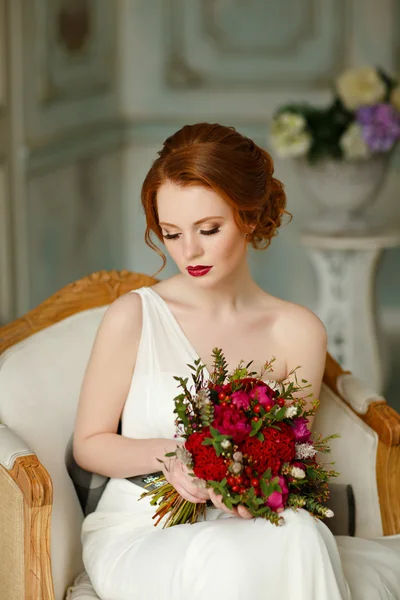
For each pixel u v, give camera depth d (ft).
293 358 8.11
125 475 7.54
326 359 8.94
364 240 15.99
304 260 21.77
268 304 8.21
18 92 15.44
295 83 21.08
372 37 20.81
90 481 7.88
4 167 15.15
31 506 6.70
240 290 8.05
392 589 7.30
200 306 7.94
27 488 6.73
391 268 22.18
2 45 14.82
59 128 17.43
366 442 8.25
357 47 20.89
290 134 15.65
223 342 7.89
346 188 16.16
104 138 20.20
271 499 6.48
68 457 7.93
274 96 21.09
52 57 17.04
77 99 18.45
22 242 15.85
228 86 21.13
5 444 7.18
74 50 18.28
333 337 16.70
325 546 6.56
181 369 7.68
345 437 8.38
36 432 7.83
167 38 20.92
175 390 7.60
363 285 16.43
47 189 17.04
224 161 7.00
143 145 21.49
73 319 8.65
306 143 15.64
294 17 20.85
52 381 8.14
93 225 19.92
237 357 7.89
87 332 8.57
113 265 21.38
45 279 17.20
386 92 15.72
